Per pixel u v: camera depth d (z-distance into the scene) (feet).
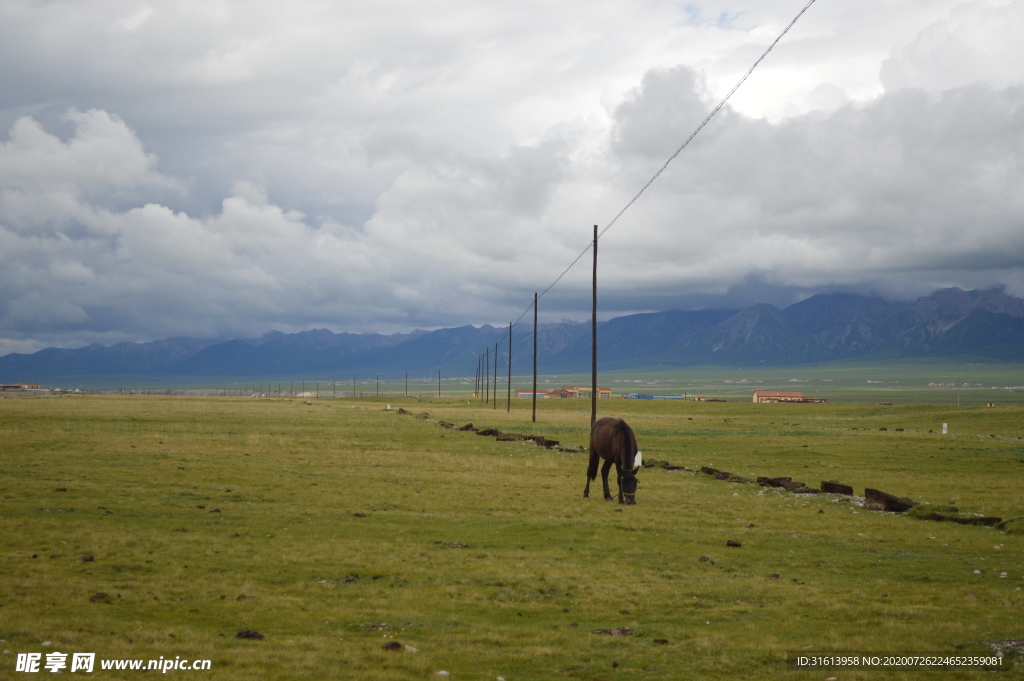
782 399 603.26
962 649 40.27
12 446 133.18
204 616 45.14
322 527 73.26
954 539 73.31
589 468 99.04
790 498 101.30
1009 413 319.27
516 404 503.61
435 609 47.98
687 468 139.13
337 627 43.93
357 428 214.69
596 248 163.32
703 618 46.96
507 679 36.22
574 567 59.21
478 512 84.23
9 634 39.19
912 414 350.64
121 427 186.70
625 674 37.14
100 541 63.10
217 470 110.63
